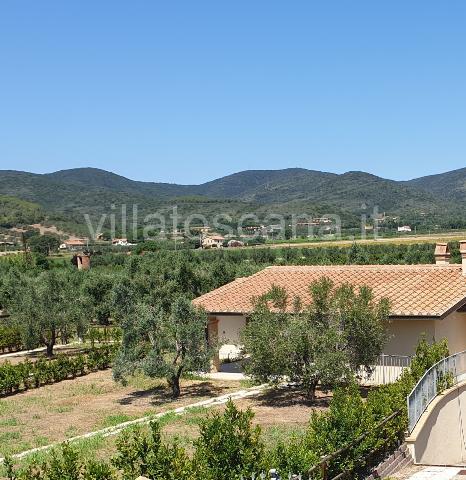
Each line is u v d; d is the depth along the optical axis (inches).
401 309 906.7
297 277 1152.2
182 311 939.3
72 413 900.0
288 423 728.3
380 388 677.3
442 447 719.1
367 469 553.0
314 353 795.4
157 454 454.3
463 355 831.7
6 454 694.5
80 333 1539.1
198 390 980.6
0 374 1091.9
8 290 1978.3
